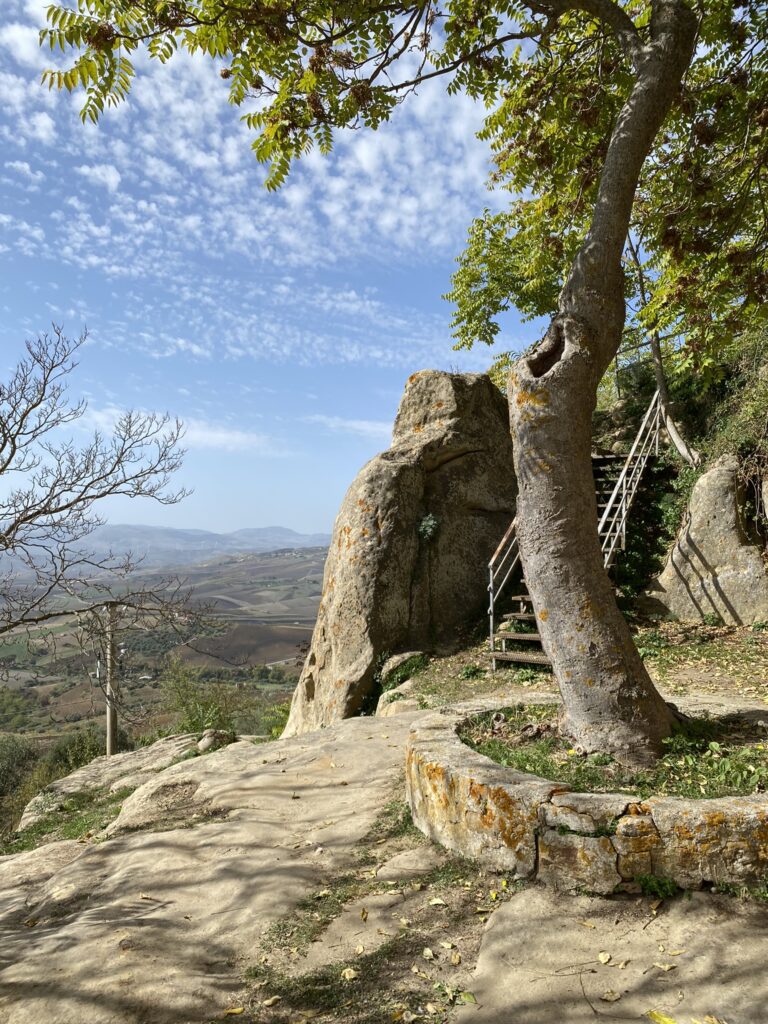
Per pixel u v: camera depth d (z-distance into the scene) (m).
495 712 5.19
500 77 6.68
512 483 12.42
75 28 4.56
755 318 7.94
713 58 7.61
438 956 3.06
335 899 3.63
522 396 4.50
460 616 10.86
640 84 4.73
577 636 4.30
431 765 4.14
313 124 6.39
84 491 10.49
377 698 9.67
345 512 11.22
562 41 7.18
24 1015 2.87
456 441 11.86
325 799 5.19
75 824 6.54
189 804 5.62
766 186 7.81
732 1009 2.54
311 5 5.79
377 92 6.29
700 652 9.02
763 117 7.07
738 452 11.18
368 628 10.09
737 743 4.38
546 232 10.33
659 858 3.28
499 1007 2.69
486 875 3.64
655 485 12.72
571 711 4.36
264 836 4.61
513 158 8.05
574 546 4.34
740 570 10.02
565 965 2.90
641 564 11.39
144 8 4.91
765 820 3.21
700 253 7.68
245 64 5.78
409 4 5.80
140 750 9.47
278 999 2.87
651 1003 2.63
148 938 3.41
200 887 3.96
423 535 10.91
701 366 8.82
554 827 3.45
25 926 3.87
